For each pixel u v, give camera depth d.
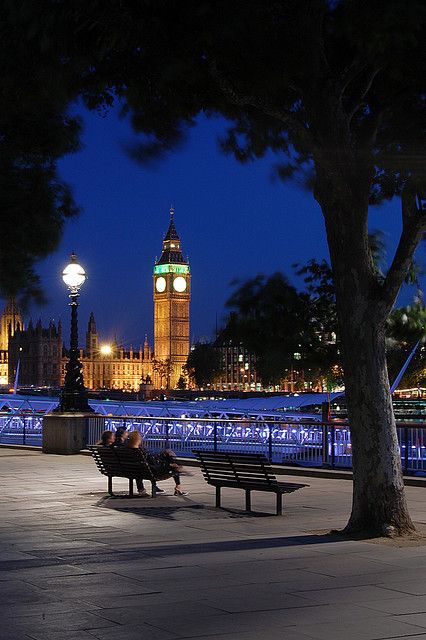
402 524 12.52
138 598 8.40
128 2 10.72
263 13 10.91
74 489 18.83
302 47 11.65
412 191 12.65
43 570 9.87
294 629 7.23
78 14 10.65
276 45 11.34
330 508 15.74
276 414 46.84
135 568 9.98
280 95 13.40
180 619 7.57
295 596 8.49
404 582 9.17
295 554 10.97
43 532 13.02
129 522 14.05
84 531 13.12
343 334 12.80
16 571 9.81
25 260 16.48
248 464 15.15
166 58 11.27
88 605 8.10
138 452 16.95
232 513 15.12
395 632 7.14
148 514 14.99
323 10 11.75
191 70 11.69
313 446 22.89
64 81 12.07
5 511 15.38
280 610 7.91
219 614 7.76
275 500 16.89
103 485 19.61
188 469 23.44
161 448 26.97
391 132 13.69
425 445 19.89
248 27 10.78
